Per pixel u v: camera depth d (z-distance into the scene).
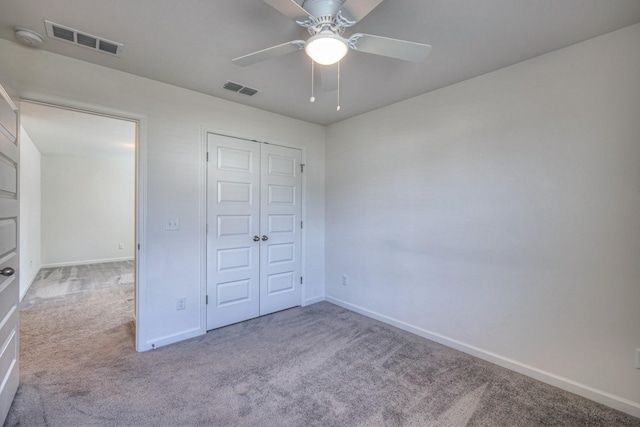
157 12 1.75
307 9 1.51
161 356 2.52
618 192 1.90
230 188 3.18
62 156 6.41
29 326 3.13
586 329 2.02
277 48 1.65
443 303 2.78
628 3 1.64
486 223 2.49
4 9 1.71
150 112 2.62
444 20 1.80
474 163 2.56
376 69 2.41
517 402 1.96
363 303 3.54
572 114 2.06
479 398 1.99
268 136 3.47
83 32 1.94
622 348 1.89
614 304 1.92
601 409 1.90
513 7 1.68
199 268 2.95
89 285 4.84
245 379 2.19
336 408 1.88
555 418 1.81
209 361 2.45
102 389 2.05
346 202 3.74
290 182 3.70
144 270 2.62
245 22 1.84
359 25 1.85
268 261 3.53
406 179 3.08
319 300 4.02
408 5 1.67
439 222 2.80
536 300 2.23
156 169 2.67
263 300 3.49
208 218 3.02
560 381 2.12
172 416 1.79
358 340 2.86
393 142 3.20
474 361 2.48
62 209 6.42
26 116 3.56
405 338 2.90
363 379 2.20
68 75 2.24
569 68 2.07
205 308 3.01
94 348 2.65
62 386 2.07
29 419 1.75
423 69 2.41
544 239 2.19
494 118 2.44
